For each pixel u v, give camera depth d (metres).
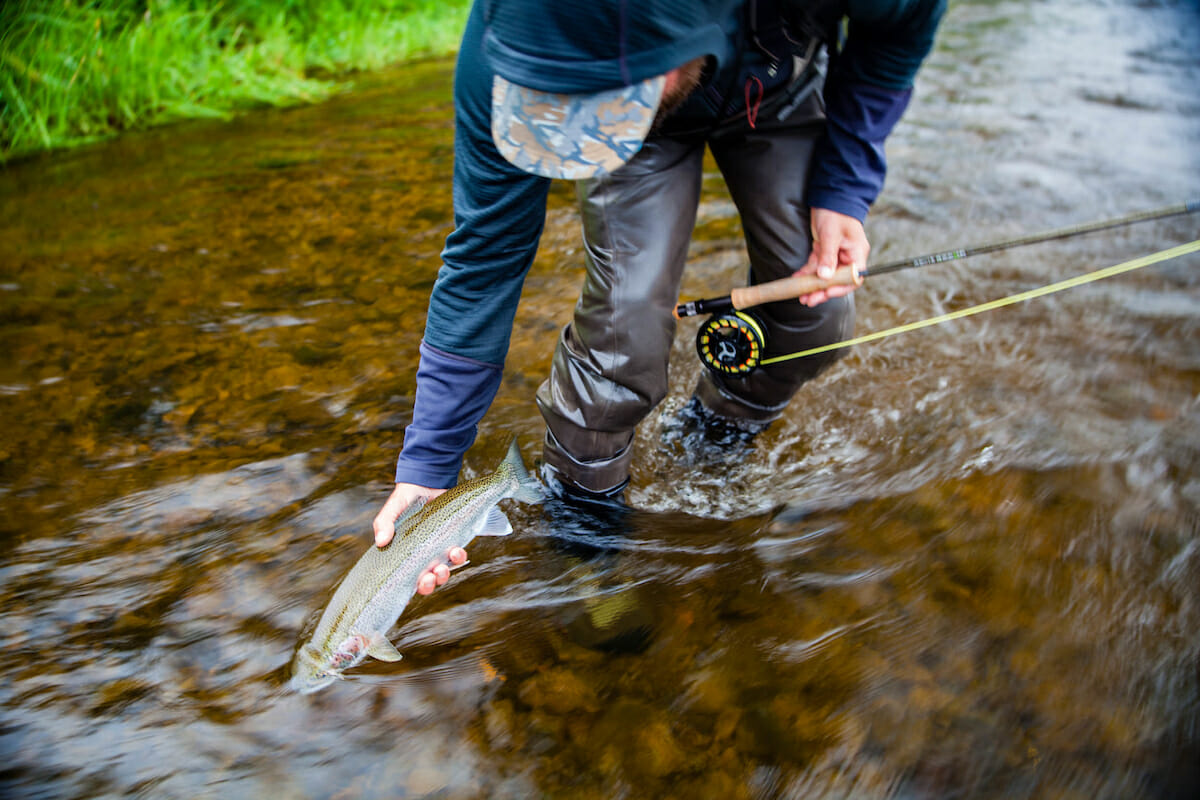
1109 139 5.49
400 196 4.83
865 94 2.05
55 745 1.78
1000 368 3.09
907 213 4.47
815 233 2.21
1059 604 2.08
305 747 1.79
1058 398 2.89
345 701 1.88
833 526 2.39
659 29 1.38
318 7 8.84
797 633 2.04
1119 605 2.07
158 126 6.35
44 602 2.13
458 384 1.93
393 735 1.81
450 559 2.03
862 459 2.67
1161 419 2.75
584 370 2.22
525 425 2.85
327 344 3.33
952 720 1.80
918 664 1.94
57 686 1.91
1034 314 3.44
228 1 8.26
